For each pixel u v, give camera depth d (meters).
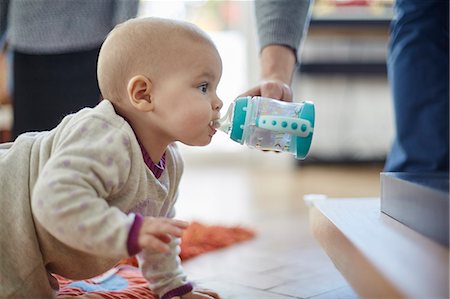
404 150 1.86
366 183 3.47
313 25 4.01
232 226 1.99
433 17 1.81
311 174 3.97
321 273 1.46
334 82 4.27
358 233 0.96
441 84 1.81
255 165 4.49
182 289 1.16
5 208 1.03
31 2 1.87
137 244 0.90
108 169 0.97
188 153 4.61
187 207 2.63
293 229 2.07
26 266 1.04
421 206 0.95
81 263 1.08
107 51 1.09
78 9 1.87
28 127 1.92
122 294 1.19
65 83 1.91
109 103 1.05
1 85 2.79
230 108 1.15
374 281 0.76
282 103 1.15
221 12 4.56
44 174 0.95
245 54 4.51
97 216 0.92
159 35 1.06
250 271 1.49
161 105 1.06
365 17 4.05
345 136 4.32
